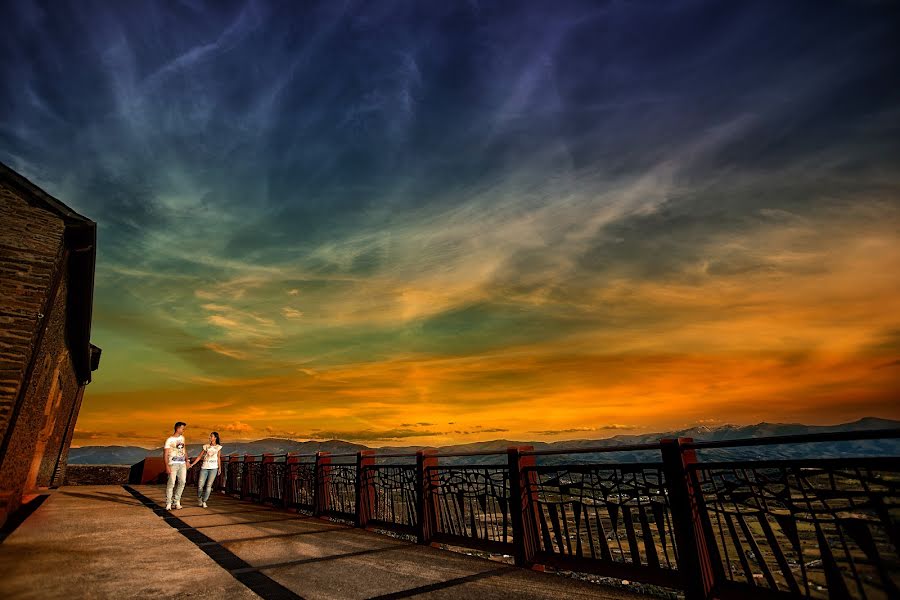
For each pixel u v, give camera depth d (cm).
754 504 316
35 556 460
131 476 2275
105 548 516
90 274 1009
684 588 340
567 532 437
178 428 963
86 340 1358
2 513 655
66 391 1483
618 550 392
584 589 382
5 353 704
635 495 388
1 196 774
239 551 521
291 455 1034
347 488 795
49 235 800
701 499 352
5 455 683
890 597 246
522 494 480
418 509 607
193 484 1894
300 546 559
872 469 261
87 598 335
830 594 269
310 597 353
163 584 376
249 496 1270
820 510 281
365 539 621
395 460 740
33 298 752
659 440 381
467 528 542
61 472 1786
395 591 373
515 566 465
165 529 666
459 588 383
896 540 247
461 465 567
